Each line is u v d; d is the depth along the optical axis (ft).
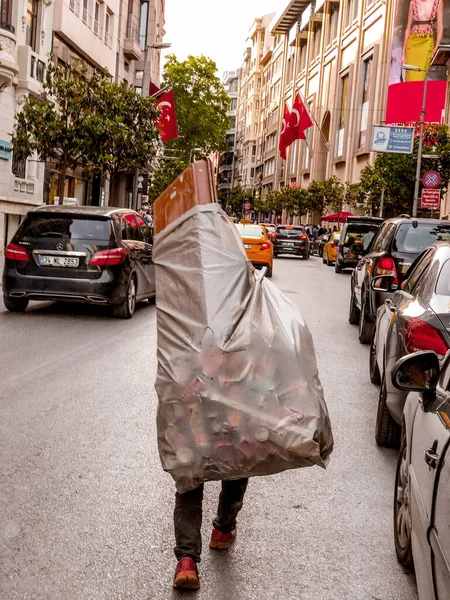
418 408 12.13
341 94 212.02
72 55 110.83
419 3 143.74
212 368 10.69
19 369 27.12
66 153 72.43
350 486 16.62
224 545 12.92
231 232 11.45
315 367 11.35
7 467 16.60
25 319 39.42
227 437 10.62
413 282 21.67
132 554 12.51
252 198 362.74
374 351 27.63
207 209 11.34
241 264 11.25
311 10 257.96
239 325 10.84
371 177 116.67
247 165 415.23
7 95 84.79
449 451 9.17
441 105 121.60
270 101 351.87
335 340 38.93
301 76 271.90
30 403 22.38
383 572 12.34
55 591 11.14
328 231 183.52
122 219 42.47
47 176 105.60
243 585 11.66
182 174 11.50
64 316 41.16
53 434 19.29
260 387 10.68
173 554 12.58
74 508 14.39
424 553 9.82
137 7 163.84
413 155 112.57
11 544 12.66
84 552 12.50
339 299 60.85
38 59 90.94
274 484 16.61
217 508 13.60
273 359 10.79
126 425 20.39
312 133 244.83
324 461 11.43
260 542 13.39
